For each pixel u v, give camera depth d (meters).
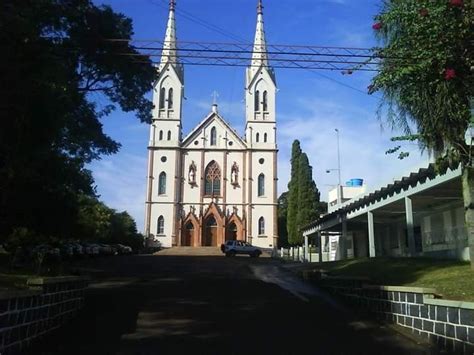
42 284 10.79
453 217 25.44
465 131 13.00
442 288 12.13
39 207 17.50
